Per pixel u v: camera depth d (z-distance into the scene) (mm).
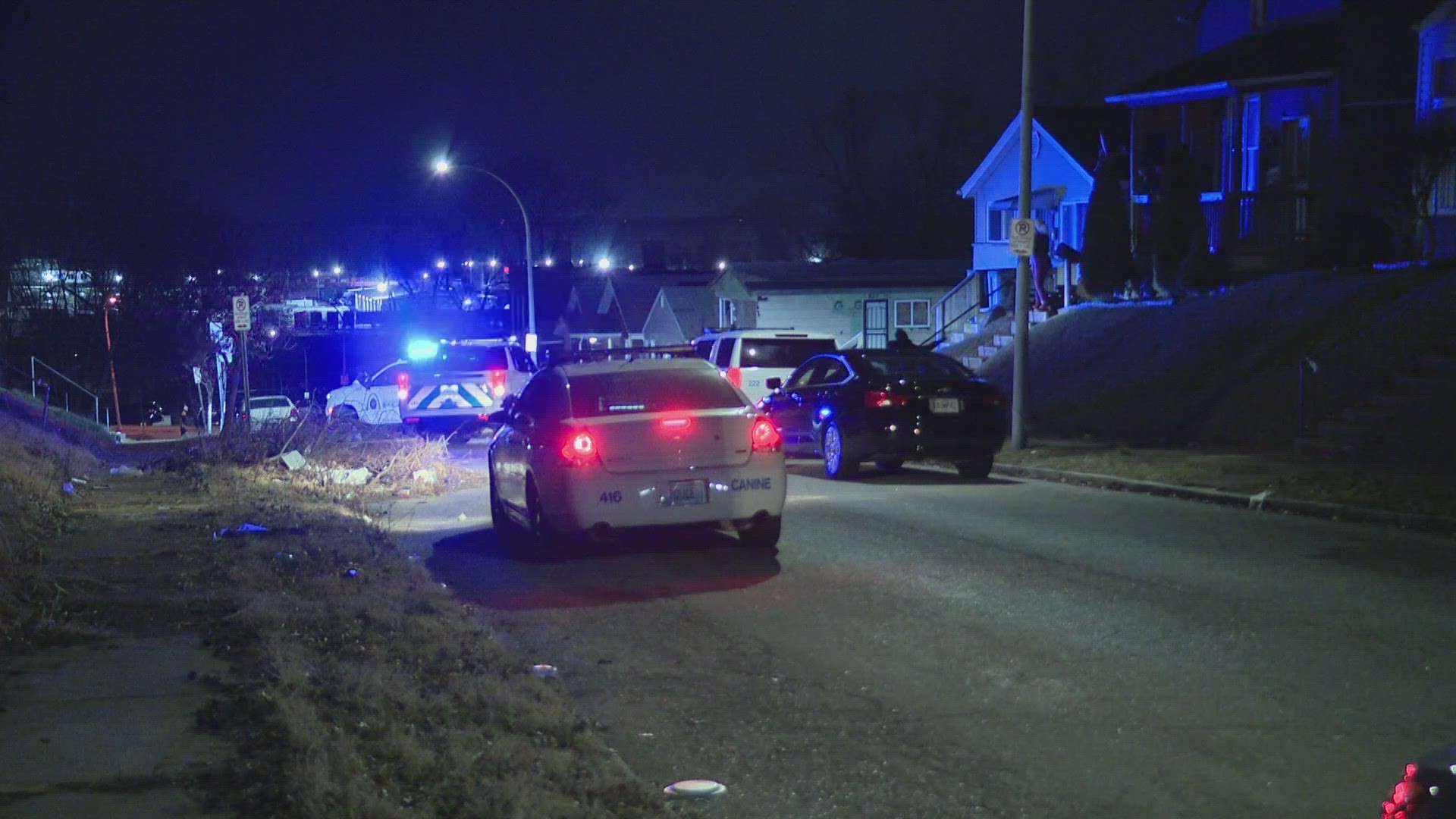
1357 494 13234
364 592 9367
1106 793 5609
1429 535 11734
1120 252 29000
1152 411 21547
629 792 5500
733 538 12359
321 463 19234
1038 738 6340
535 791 5328
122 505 15320
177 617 8586
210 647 7793
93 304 49062
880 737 6422
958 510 13953
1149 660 7664
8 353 47281
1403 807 3268
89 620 8477
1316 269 23891
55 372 39781
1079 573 10273
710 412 11109
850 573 10516
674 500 10820
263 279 51969
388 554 11281
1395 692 6922
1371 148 22391
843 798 5637
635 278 68812
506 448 12180
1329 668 7395
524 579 10641
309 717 6086
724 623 8906
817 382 17828
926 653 7949
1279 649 7820
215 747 5867
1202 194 29594
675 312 57250
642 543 12219
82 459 20812
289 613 8469
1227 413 19859
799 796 5664
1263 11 32781
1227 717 6566
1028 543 11711
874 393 16391
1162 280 27203
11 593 8734
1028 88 18922
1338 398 18188
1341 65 26156
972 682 7305
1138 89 30062
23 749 5840
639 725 6711
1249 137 28562
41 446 18641
